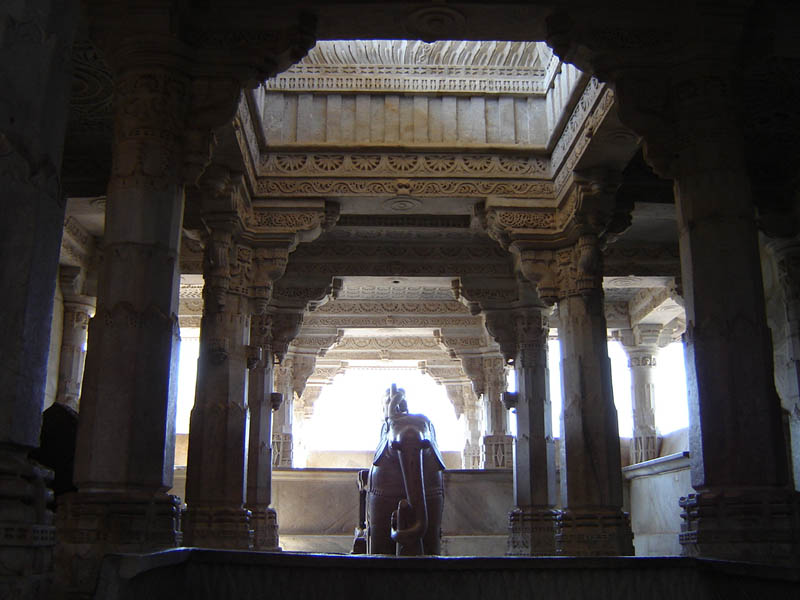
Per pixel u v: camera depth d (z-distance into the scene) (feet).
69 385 43.27
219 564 12.81
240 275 34.17
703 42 21.66
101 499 17.11
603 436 31.04
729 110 21.34
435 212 37.47
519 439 42.01
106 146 32.35
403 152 35.53
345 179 35.32
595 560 13.60
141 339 18.30
